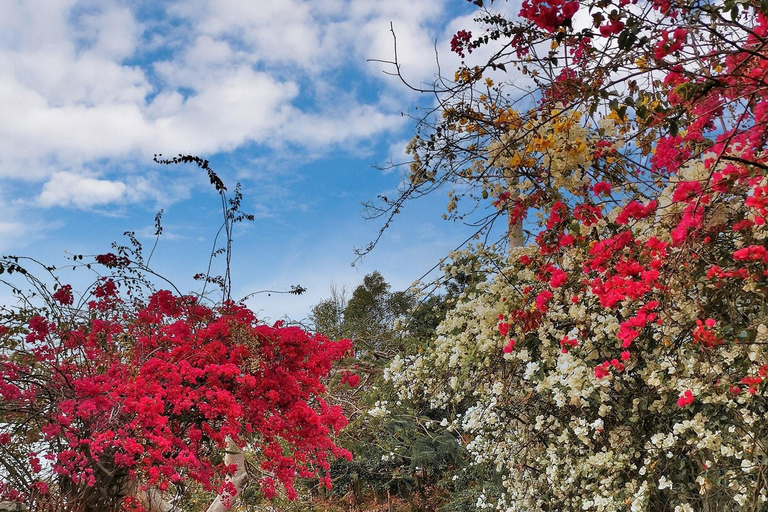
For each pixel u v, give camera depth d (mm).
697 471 3414
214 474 3908
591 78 2680
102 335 3895
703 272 2658
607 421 3654
